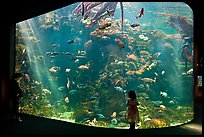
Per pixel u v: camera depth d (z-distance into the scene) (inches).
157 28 1380.4
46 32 1338.6
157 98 1082.1
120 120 706.2
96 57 1038.4
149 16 1499.8
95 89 880.9
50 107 867.4
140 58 1026.1
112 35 1005.8
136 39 1139.9
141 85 1095.0
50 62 1316.4
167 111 741.3
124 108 776.9
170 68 1246.9
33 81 1019.9
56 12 1353.3
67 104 965.2
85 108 764.6
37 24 1291.8
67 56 1312.7
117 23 1018.1
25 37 1152.2
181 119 679.1
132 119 321.1
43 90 956.6
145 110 737.0
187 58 1131.3
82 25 1283.2
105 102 796.6
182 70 1248.8
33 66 1177.4
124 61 981.8
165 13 1314.0
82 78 1031.0
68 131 327.0
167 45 1212.5
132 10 1497.3
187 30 1116.5
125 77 955.3
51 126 356.2
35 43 1235.2
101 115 693.9
